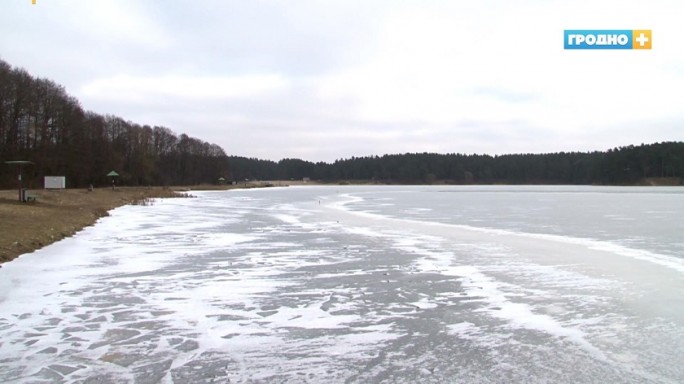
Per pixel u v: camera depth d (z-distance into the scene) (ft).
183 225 82.74
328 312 30.04
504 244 59.77
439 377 20.26
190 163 387.96
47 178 162.81
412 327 27.12
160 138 368.89
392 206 146.30
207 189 335.88
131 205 140.87
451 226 82.43
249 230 75.66
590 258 49.62
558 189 373.40
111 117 306.55
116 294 33.96
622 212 116.88
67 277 39.19
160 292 34.71
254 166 633.20
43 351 23.15
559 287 36.86
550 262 47.39
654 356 22.68
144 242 60.34
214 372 20.71
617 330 26.66
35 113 220.84
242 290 35.58
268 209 130.52
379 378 20.15
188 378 20.07
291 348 23.71
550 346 24.08
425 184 572.51
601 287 36.86
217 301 32.45
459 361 22.06
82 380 19.84
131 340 24.72
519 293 34.99
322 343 24.45
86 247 55.11
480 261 47.93
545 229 77.30
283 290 35.60
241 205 150.51
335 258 49.47
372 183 586.86
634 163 457.68
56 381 19.72
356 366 21.44
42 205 97.40
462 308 31.04
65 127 236.84
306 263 46.60
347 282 38.40
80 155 239.30
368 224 86.43
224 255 51.01
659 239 64.39
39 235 57.62
